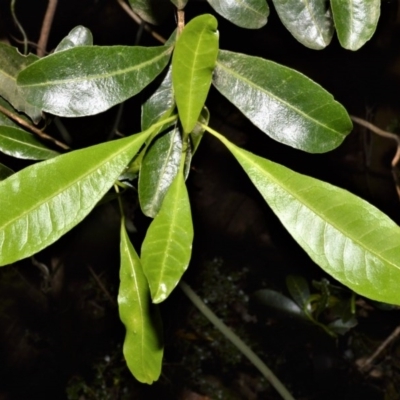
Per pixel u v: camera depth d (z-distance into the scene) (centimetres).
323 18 65
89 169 58
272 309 169
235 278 228
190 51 56
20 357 216
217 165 219
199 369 217
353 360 202
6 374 215
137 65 62
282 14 65
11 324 213
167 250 56
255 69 62
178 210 57
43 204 57
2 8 133
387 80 176
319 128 62
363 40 58
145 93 67
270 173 58
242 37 166
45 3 140
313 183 58
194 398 215
